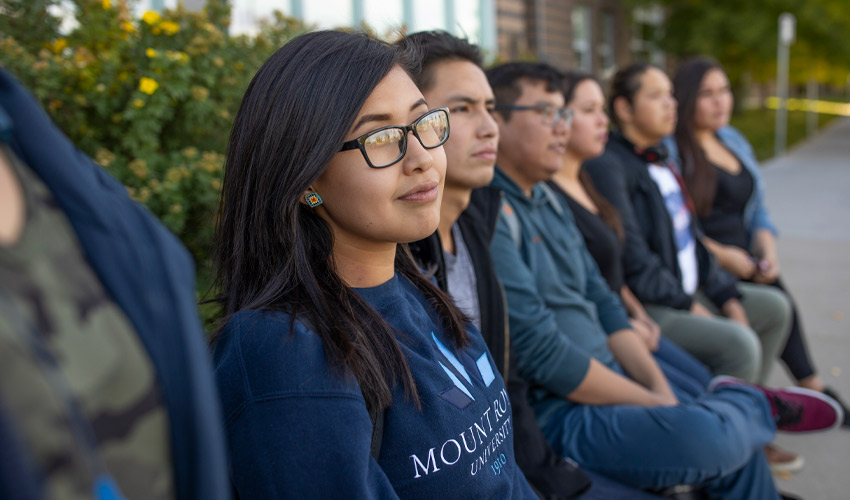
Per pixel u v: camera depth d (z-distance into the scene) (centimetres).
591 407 216
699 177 363
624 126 336
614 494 201
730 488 219
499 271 212
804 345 339
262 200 116
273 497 100
